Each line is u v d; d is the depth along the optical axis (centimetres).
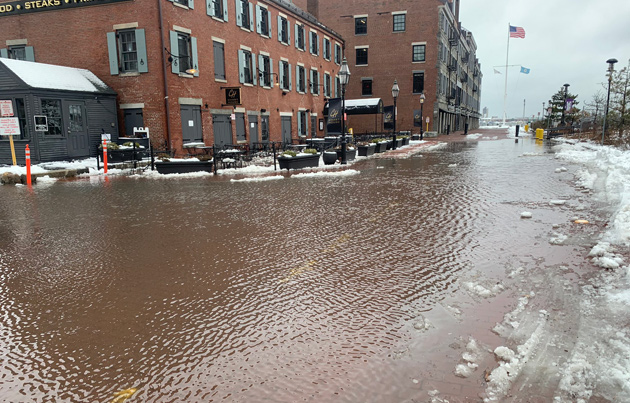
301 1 4281
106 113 2064
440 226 768
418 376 323
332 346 370
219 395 308
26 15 2181
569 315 405
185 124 2198
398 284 505
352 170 1641
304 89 3575
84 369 348
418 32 4653
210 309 453
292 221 845
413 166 1809
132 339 394
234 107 2550
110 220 890
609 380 304
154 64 2044
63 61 2166
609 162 1484
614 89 2578
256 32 2791
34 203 1098
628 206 731
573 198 967
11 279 560
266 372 335
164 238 740
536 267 539
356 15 4759
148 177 1623
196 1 2231
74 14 2112
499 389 303
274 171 1712
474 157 2181
